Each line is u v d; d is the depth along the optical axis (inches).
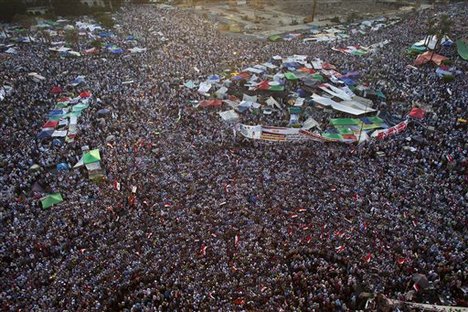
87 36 3538.4
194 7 5438.0
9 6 4160.9
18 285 1018.1
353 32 3841.0
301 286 1021.2
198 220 1244.5
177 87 2448.3
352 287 1025.5
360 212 1280.8
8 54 2950.3
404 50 3107.8
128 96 2255.2
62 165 1576.0
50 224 1237.1
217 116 2037.4
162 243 1152.8
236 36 3838.6
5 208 1318.9
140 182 1456.7
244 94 2320.4
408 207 1302.9
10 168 1561.3
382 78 2559.1
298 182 1445.6
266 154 1658.5
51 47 3164.4
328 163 1584.6
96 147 1722.4
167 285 1009.5
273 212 1277.1
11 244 1149.7
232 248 1130.7
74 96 2252.7
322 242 1157.7
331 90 2329.0
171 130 1872.5
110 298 978.1
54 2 4480.8
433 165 1555.1
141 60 2915.8
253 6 5639.8
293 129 1834.4
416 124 1929.1
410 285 1022.4
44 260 1104.8
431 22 3095.5
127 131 1859.0
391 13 4909.0
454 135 1768.0
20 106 2100.1
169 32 3809.1
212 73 2701.8
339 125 1940.2
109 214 1284.4
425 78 2497.5
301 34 3831.2
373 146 1705.2
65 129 1876.2
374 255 1106.1
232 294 982.4
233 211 1282.0
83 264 1081.4
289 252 1120.2
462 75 2517.2
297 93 2365.9
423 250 1119.0
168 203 1325.0
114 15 4598.9
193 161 1599.4
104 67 2741.1
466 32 3467.0
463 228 1208.8
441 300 994.7
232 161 1595.7
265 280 1027.3
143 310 935.7
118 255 1109.1
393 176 1482.5
